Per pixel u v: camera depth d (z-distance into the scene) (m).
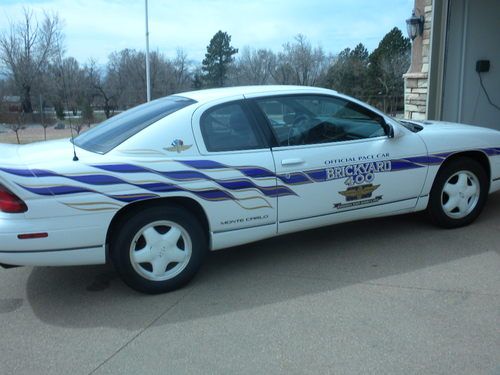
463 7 8.06
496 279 3.84
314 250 4.66
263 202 4.01
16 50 46.72
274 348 3.03
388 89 48.06
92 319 3.51
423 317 3.31
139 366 2.91
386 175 4.48
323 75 53.59
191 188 3.75
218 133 3.93
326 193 4.24
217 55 61.94
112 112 43.78
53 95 46.69
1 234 3.31
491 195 6.34
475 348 2.92
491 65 8.50
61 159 3.54
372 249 4.60
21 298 3.90
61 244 3.45
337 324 3.27
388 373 2.73
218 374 2.80
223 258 4.58
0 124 35.03
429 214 4.96
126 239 3.65
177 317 3.49
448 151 4.76
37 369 2.92
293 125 4.20
